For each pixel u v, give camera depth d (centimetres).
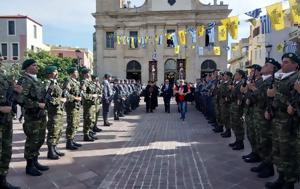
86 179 669
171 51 4509
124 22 4612
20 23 4816
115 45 4666
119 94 1647
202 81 2027
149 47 4547
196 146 970
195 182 647
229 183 640
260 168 705
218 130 1220
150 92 2050
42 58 3997
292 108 543
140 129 1320
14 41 4822
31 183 641
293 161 566
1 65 609
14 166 745
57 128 810
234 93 910
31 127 682
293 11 945
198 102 2053
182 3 4462
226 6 4397
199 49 4156
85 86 1021
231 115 923
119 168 745
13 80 605
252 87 744
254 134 766
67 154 863
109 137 1124
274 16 1005
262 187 617
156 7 4503
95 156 848
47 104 790
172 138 1109
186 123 1509
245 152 886
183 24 4453
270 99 616
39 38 5375
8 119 581
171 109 2269
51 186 627
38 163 723
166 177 680
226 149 927
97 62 4672
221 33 1510
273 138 600
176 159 822
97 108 1199
